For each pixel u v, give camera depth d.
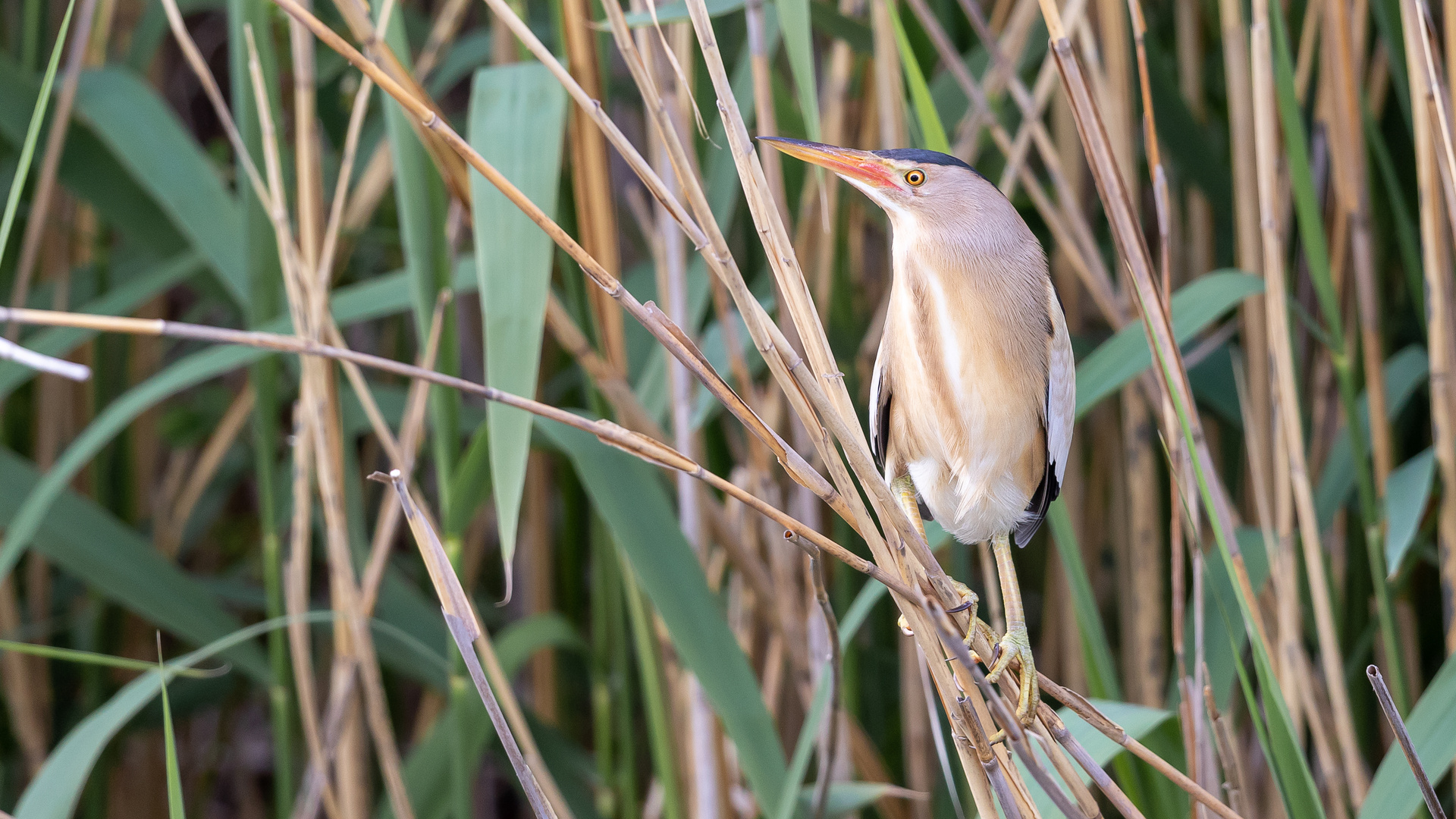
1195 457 8.05
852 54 8.29
